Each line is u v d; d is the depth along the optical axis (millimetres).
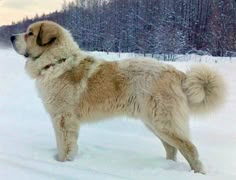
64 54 1877
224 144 2178
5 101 3600
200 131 2477
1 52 11977
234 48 12516
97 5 23484
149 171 1638
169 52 12109
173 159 1868
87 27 21703
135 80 1749
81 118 1870
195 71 1717
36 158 1810
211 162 1830
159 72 1731
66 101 1835
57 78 1847
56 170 1577
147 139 2291
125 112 1798
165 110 1679
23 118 2900
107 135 2369
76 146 1867
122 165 1736
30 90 4254
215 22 14531
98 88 1810
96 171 1602
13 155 1810
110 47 17906
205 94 1722
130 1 20844
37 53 1919
